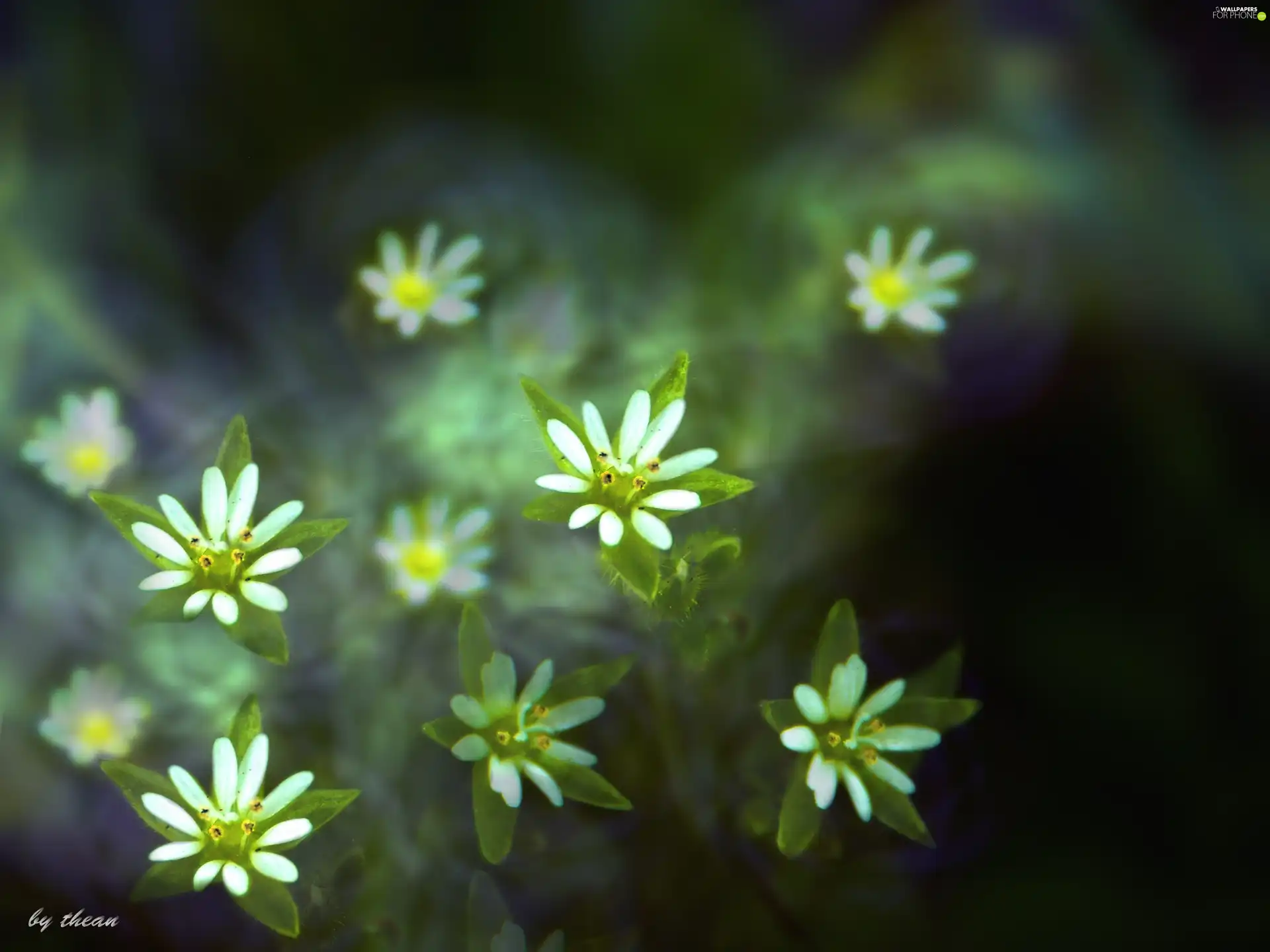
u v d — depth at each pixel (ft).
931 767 0.56
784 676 0.56
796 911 0.55
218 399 0.59
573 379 0.58
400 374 0.58
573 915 0.55
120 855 0.55
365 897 0.55
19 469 0.57
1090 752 0.56
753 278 0.59
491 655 0.53
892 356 0.59
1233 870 0.55
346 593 0.56
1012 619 0.57
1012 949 0.55
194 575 0.53
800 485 0.58
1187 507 0.57
